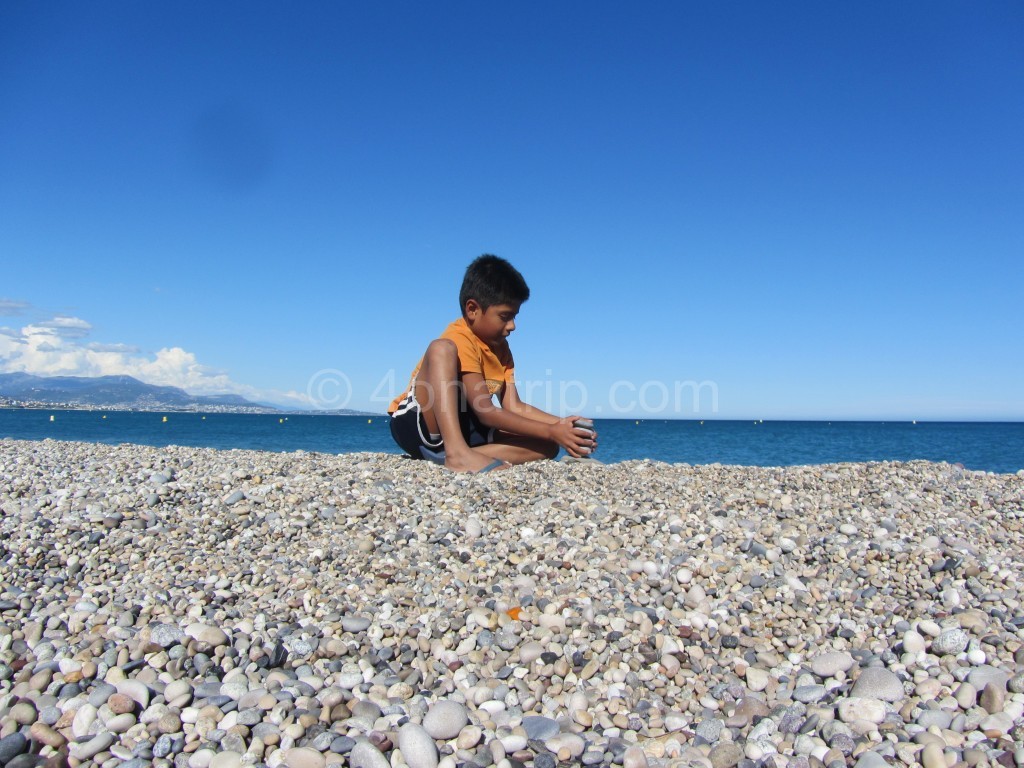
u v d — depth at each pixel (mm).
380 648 2221
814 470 4922
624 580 2674
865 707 1835
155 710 1842
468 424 4820
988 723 1764
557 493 3734
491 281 4566
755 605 2516
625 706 1951
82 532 3062
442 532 3119
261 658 2100
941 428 74688
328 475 4145
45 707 1836
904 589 2648
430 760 1664
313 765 1636
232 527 3201
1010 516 3672
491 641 2266
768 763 1670
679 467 4938
